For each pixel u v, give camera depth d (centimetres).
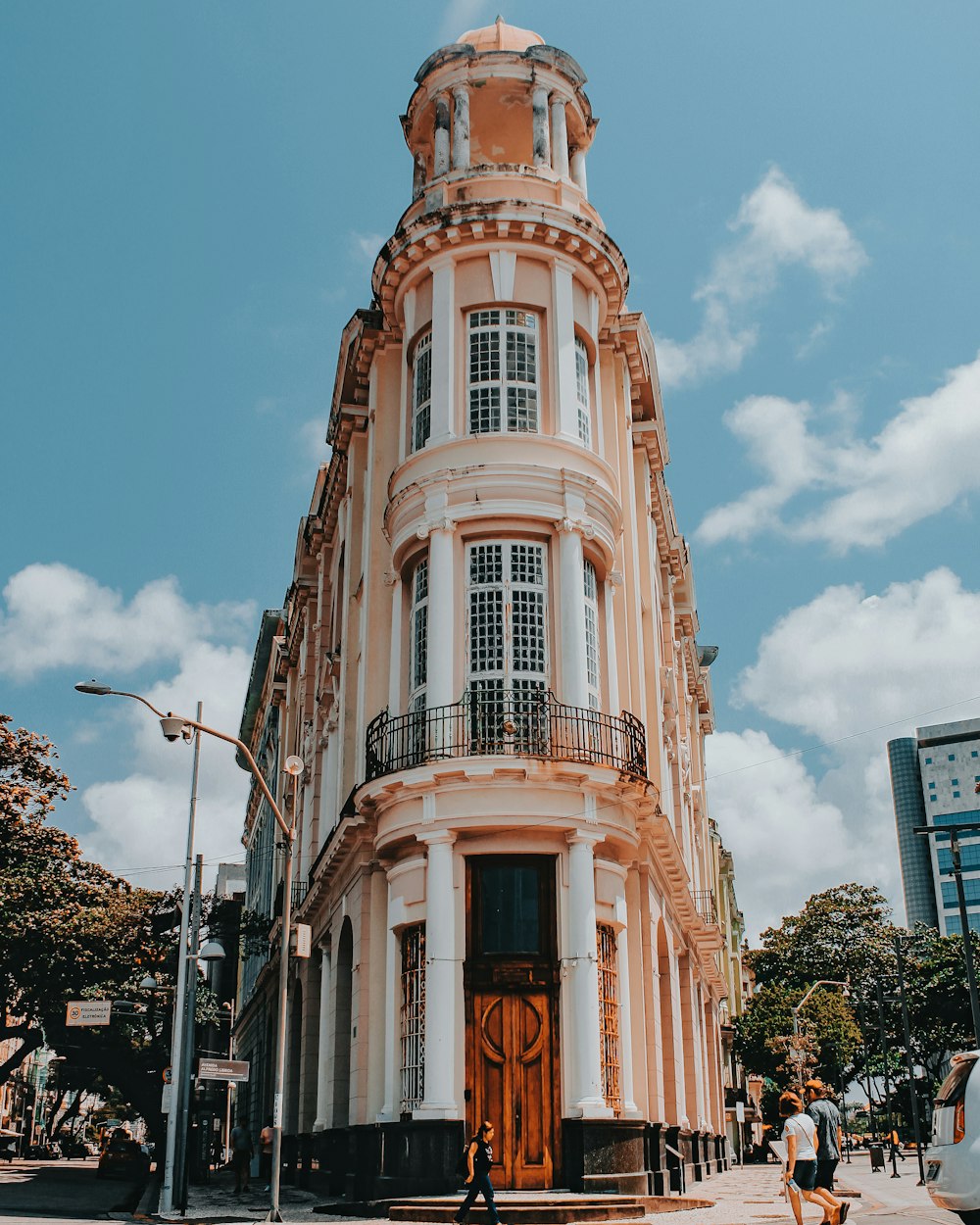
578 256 2344
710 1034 4131
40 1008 3544
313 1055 2902
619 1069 1970
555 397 2244
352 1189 2019
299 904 3183
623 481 2491
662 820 2217
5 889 3369
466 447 2166
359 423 2753
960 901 2800
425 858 1962
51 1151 8600
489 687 2064
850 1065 6556
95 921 3447
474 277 2308
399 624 2239
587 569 2234
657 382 2803
